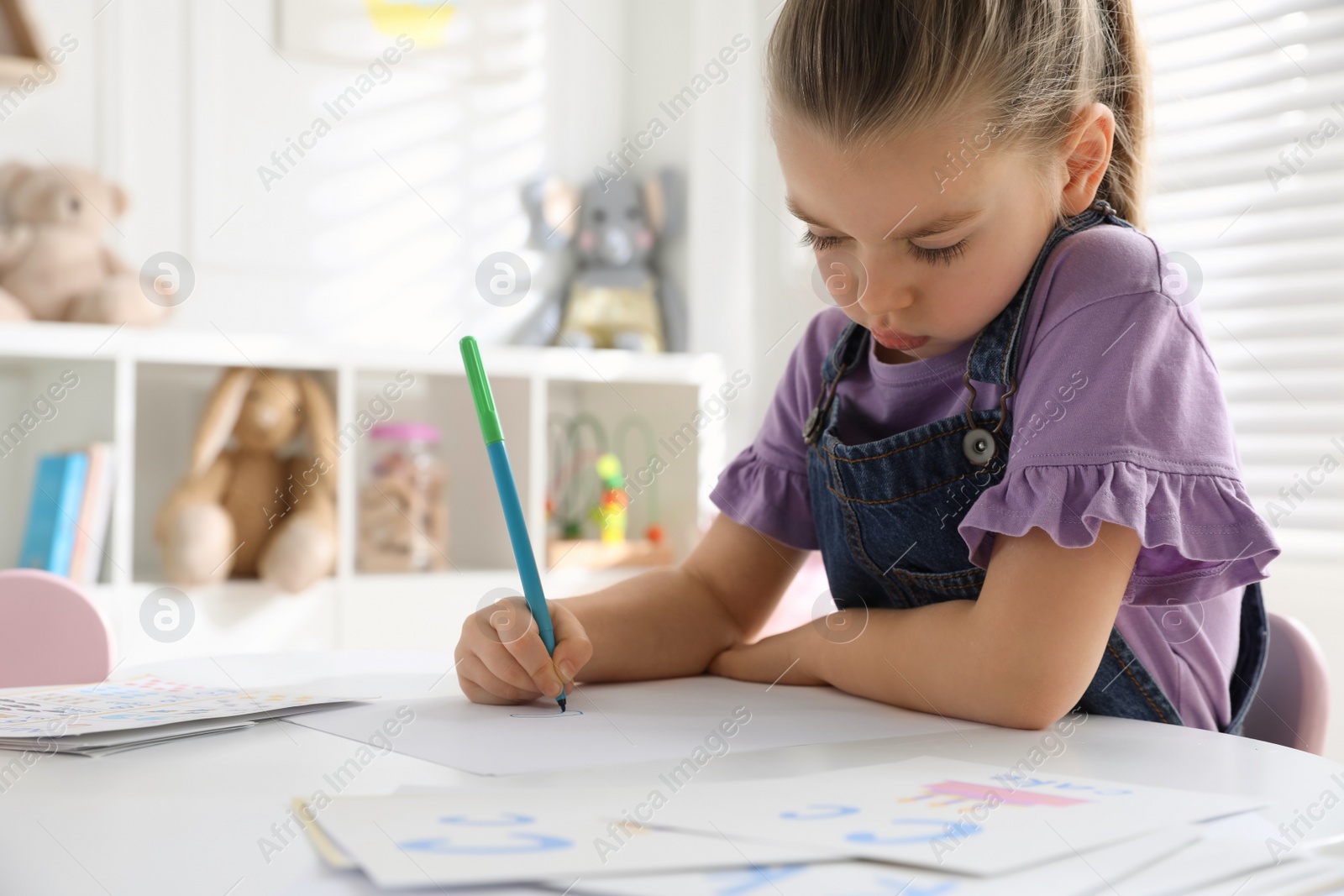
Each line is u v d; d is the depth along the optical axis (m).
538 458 2.11
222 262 2.15
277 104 2.21
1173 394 0.64
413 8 2.36
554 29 2.54
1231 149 1.74
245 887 0.32
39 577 1.01
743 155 2.50
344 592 1.93
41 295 1.83
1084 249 0.69
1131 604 0.67
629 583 0.83
